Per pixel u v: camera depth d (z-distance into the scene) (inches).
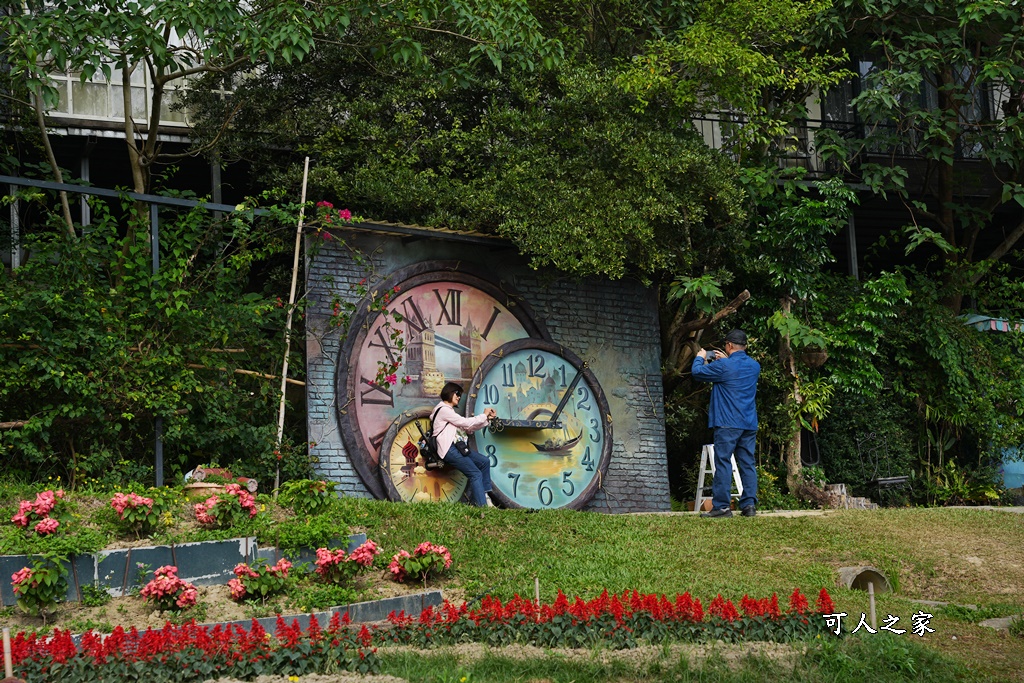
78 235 497.4
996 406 685.3
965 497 655.8
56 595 309.4
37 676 239.9
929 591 391.9
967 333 687.1
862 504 581.0
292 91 557.6
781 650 285.0
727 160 590.2
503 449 529.3
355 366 495.5
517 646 284.5
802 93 669.3
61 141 559.8
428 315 522.6
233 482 411.2
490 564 374.0
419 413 506.9
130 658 250.2
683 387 625.3
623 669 264.1
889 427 652.1
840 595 358.0
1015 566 417.7
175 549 332.8
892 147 708.0
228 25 471.8
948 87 661.9
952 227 721.6
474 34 523.5
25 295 418.9
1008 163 687.7
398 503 422.0
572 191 535.5
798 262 624.7
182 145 579.5
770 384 601.9
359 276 509.4
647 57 561.3
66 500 349.7
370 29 549.0
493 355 531.8
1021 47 665.0
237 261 475.2
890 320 674.2
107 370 430.9
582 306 565.6
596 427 554.6
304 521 367.6
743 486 467.5
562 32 580.1
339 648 263.0
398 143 541.0
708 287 551.5
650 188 548.7
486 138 539.5
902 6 660.1
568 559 381.7
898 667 278.5
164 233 464.8
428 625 292.0
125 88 519.8
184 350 455.2
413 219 534.0
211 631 293.7
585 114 557.6
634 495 559.5
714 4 595.5
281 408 474.3
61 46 444.8
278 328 484.4
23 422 417.1
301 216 489.1
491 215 530.0
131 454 448.5
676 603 309.4
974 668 290.8
